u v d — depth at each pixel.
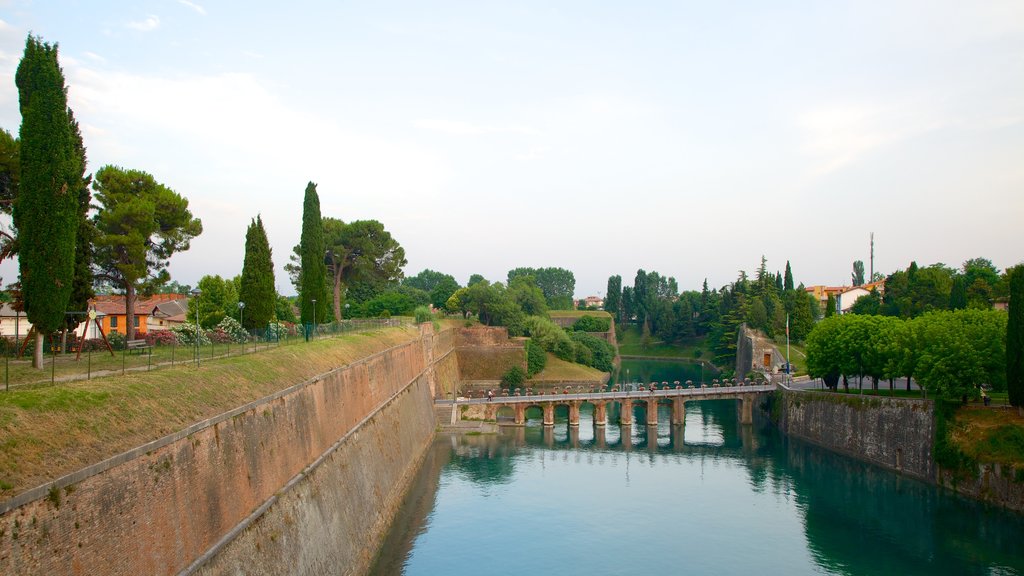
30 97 32.72
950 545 52.56
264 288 65.69
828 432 86.56
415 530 56.69
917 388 90.75
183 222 60.34
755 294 172.12
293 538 35.84
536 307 183.25
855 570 48.81
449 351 132.25
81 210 46.28
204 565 27.55
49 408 23.95
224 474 30.64
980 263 153.88
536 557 51.25
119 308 78.50
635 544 54.19
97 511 22.12
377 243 114.44
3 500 18.70
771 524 58.84
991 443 60.12
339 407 50.50
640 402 107.56
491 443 91.12
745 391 105.56
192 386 32.69
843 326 87.56
